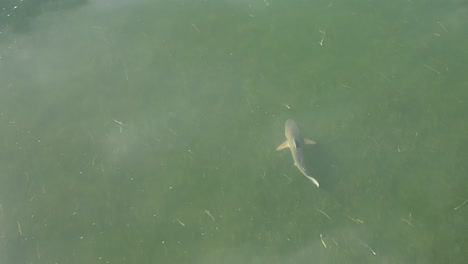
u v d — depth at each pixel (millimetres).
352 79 12453
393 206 10258
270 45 13359
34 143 11562
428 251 9586
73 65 13141
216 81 12570
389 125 11539
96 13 14594
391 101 11969
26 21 14367
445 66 12602
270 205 10391
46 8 14805
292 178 10758
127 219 10297
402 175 10711
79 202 10570
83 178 10945
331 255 9633
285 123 11281
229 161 11117
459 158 10883
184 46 13422
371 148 11172
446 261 9438
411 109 11789
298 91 12258
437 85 12211
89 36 13867
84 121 11938
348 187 10586
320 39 13422
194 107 12070
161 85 12562
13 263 9773
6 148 11469
